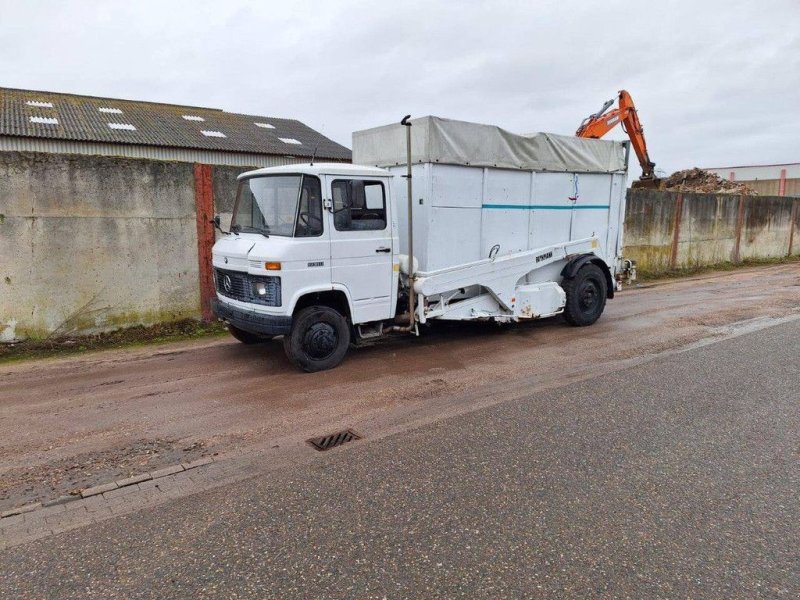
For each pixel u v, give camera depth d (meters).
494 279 7.66
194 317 8.97
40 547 3.10
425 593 2.69
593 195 9.00
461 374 6.34
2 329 7.53
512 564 2.92
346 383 6.04
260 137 23.86
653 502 3.55
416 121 6.94
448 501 3.55
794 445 4.41
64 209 7.73
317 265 6.18
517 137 7.78
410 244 6.84
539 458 4.17
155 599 2.66
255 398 5.59
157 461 4.18
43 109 20.86
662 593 2.69
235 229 6.85
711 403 5.31
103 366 6.86
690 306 10.78
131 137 19.84
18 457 4.26
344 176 6.30
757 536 3.18
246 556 2.99
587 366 6.61
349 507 3.49
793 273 16.98
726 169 52.31
